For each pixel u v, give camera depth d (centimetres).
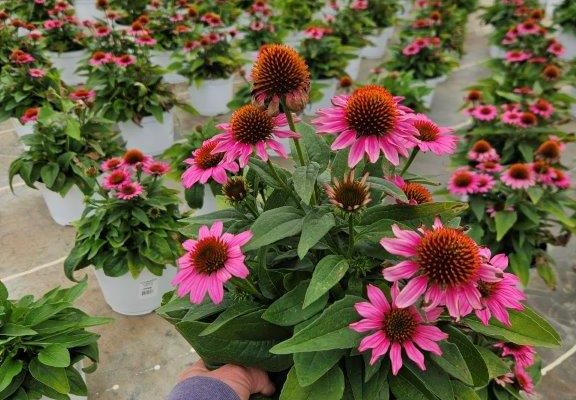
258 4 153
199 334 30
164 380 68
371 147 28
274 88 29
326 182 31
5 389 51
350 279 31
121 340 74
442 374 29
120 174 70
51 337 56
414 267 26
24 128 120
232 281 31
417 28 171
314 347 26
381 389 29
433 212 30
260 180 37
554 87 122
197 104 139
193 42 134
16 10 182
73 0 209
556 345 29
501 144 107
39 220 101
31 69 117
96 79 117
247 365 32
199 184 77
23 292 83
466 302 25
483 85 125
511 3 179
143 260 70
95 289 83
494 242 81
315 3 192
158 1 171
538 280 85
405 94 126
